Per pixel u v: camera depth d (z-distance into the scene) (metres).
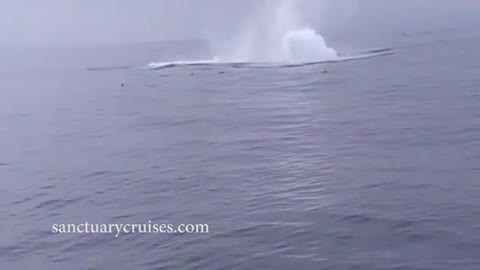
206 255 13.06
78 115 42.19
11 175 23.72
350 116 32.03
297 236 13.80
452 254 12.00
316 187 18.14
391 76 51.41
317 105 37.12
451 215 14.37
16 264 13.66
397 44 97.12
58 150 28.70
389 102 36.31
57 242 15.02
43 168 24.70
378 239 13.19
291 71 63.09
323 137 26.50
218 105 40.56
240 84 53.66
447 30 140.25
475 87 40.09
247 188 18.70
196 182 20.00
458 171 18.67
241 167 21.70
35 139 32.69
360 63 66.69
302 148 24.36
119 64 101.62
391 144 23.84
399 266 11.59
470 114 29.69
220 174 20.89
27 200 19.52
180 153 25.31
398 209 15.23
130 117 38.47
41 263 13.61
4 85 77.00
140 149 27.08
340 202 16.30
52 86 70.56
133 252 13.76
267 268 12.04
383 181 18.17
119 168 23.33
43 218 17.31
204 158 23.83
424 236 13.12
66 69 103.12
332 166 20.77
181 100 45.44
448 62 60.56
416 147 22.89
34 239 15.40
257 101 41.25
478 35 106.44
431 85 43.12
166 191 19.17
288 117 33.19
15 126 39.06
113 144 29.02
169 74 70.88
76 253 14.10
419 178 18.19
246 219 15.46
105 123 36.72
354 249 12.69
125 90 57.50
